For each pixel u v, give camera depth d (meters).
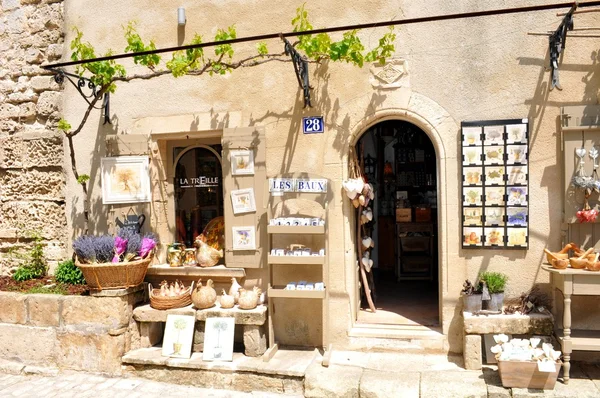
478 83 4.38
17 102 5.85
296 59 4.43
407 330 4.70
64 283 5.33
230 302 4.65
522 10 3.36
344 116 4.65
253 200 4.84
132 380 4.54
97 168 5.47
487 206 4.37
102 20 5.40
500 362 3.78
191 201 5.38
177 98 5.14
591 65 4.17
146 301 5.11
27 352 4.89
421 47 4.48
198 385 4.40
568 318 3.83
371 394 3.91
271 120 4.85
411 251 7.41
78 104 5.56
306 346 4.78
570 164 4.15
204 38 5.05
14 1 5.80
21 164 5.81
